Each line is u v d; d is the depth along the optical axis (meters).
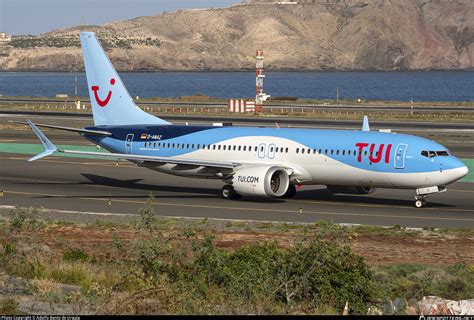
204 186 172.50
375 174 144.88
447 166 139.62
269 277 70.12
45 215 137.00
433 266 98.75
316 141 150.75
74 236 116.88
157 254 74.19
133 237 114.94
